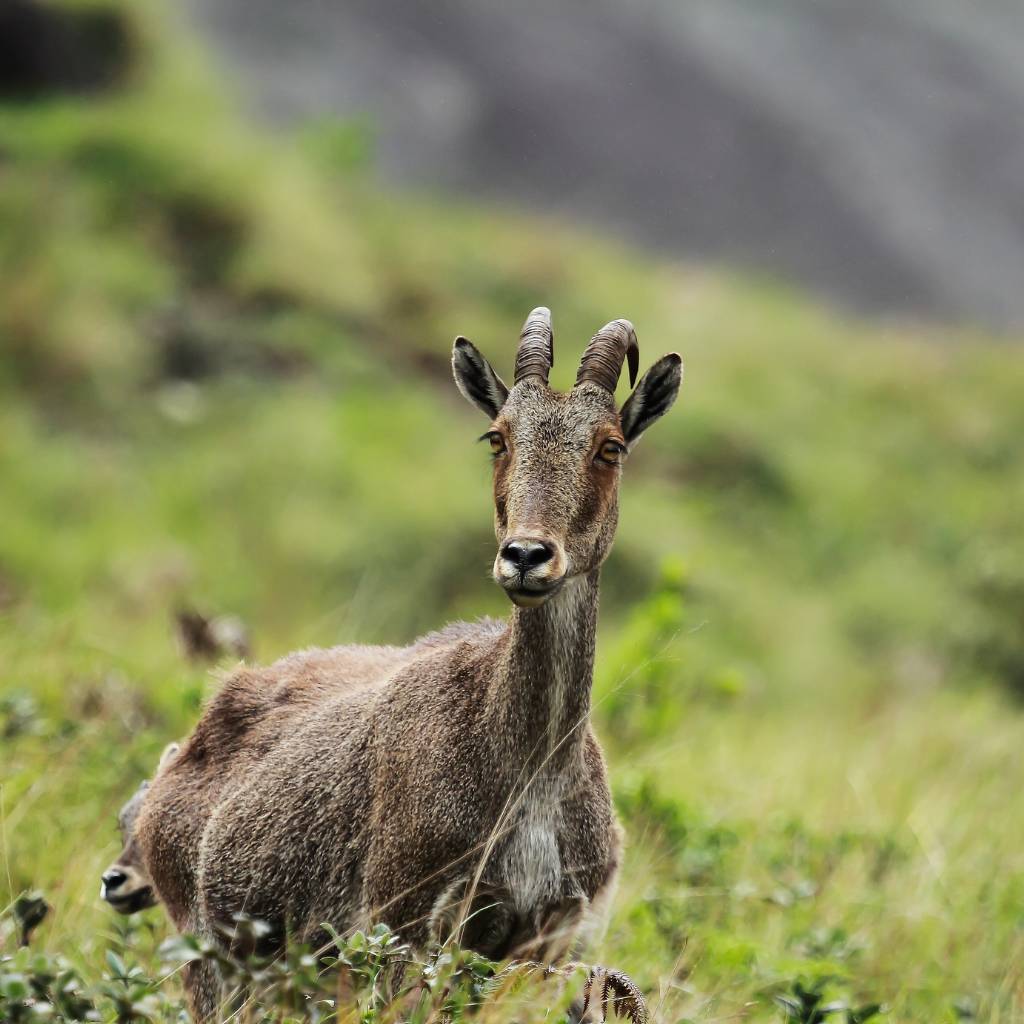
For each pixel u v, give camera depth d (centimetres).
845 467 4897
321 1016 1008
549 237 5853
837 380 5466
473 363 1284
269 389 4391
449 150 6719
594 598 1176
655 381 1264
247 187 4962
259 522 3756
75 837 1510
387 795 1185
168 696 1928
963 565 4412
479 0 7600
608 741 2034
